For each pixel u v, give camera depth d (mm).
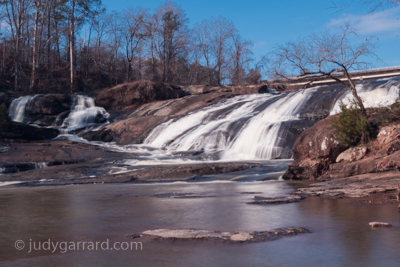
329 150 17266
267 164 21344
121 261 5691
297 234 7012
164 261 5609
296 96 33594
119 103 49750
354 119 17047
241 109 35625
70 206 11492
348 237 6684
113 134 38312
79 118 44094
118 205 11383
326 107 29500
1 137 32719
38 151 27797
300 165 17656
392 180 13336
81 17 65438
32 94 49688
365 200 10766
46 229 8172
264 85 48688
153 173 20156
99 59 69125
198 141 30359
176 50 74500
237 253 5898
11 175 21391
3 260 5945
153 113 43906
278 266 5266
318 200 11086
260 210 9648
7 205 11945
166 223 8359
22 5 57219
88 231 7863
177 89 52719
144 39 71000
